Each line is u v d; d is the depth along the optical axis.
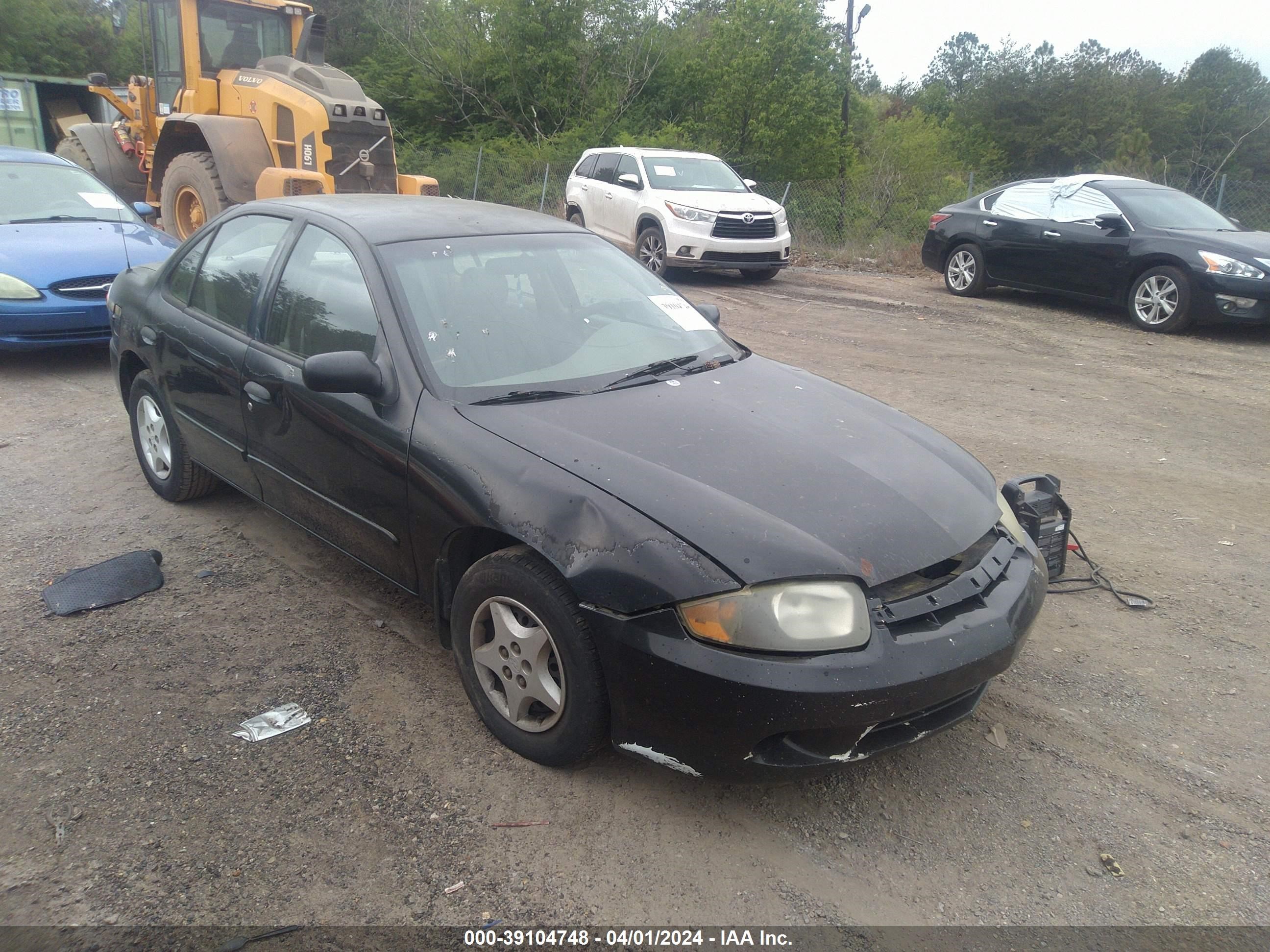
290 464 3.78
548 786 2.88
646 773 2.96
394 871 2.53
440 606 3.26
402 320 3.39
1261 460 6.16
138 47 28.61
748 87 23.09
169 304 4.60
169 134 11.90
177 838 2.62
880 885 2.55
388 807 2.77
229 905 2.39
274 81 11.12
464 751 3.03
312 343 3.69
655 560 2.55
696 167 14.31
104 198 8.38
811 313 11.27
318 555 4.44
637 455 2.90
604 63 26.84
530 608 2.81
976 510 3.02
